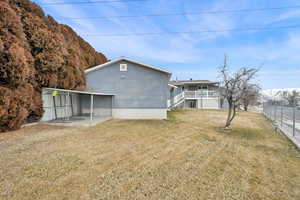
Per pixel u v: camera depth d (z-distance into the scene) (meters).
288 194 2.90
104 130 7.73
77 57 11.64
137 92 12.04
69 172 3.46
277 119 12.32
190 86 25.86
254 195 2.84
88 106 12.76
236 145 5.81
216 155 4.77
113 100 12.20
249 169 3.87
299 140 6.34
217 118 12.73
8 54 6.18
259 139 6.72
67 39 12.18
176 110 19.08
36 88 8.52
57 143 5.47
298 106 10.61
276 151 5.23
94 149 4.98
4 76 6.16
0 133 6.47
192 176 3.46
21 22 7.71
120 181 3.18
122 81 12.12
